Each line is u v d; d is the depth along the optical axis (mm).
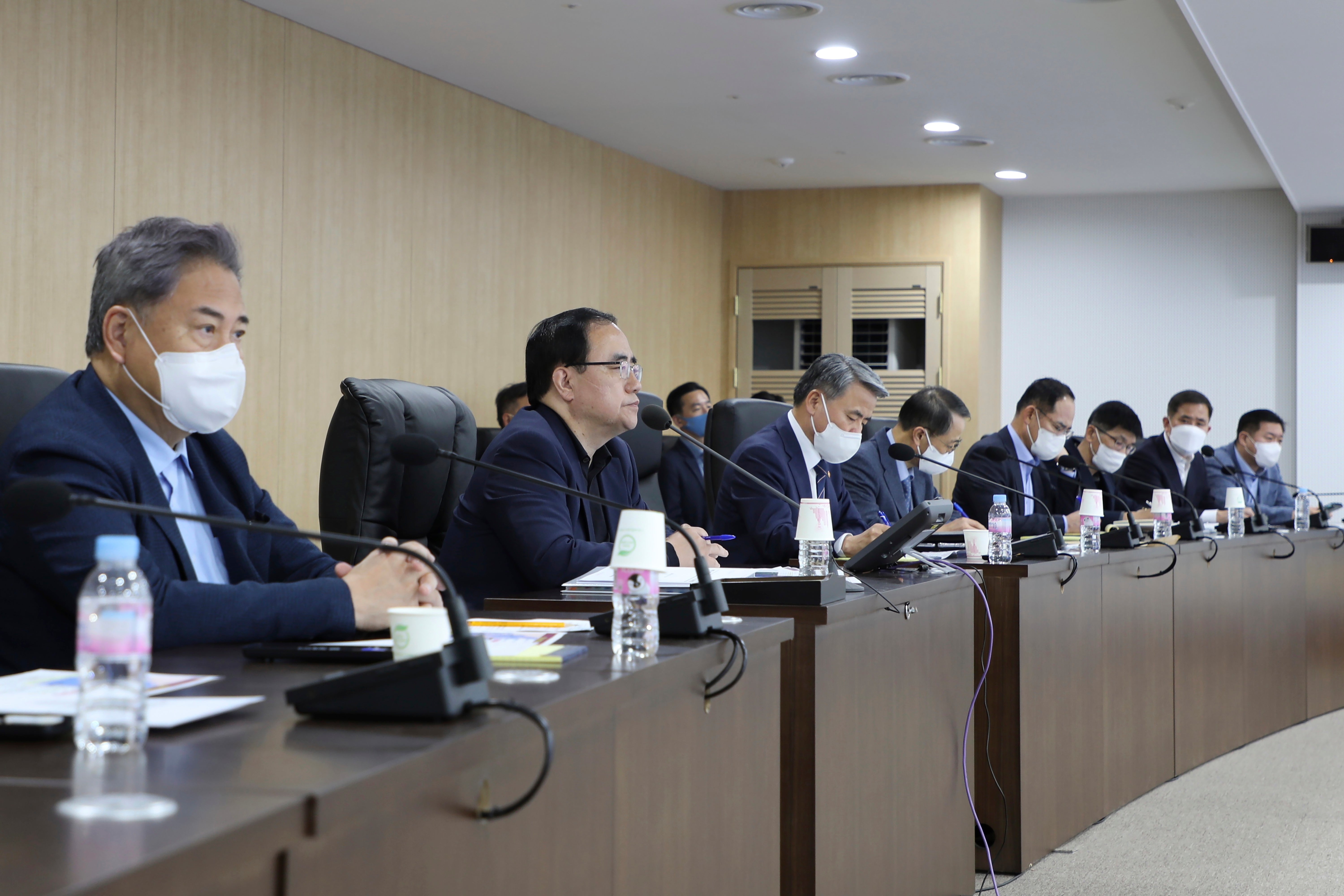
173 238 1714
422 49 5516
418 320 5844
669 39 5359
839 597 2023
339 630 1563
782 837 1937
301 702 1035
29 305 4102
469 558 2498
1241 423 6109
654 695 1440
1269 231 8180
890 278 8234
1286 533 5070
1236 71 5098
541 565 2389
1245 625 4605
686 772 1532
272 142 5051
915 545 2676
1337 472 7949
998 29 5145
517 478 2215
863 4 4891
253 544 1937
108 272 1716
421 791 971
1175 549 3908
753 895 1759
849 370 3322
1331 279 7973
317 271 5277
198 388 1711
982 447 4605
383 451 2730
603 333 2607
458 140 6094
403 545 1398
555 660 1305
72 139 4238
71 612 1542
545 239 6738
